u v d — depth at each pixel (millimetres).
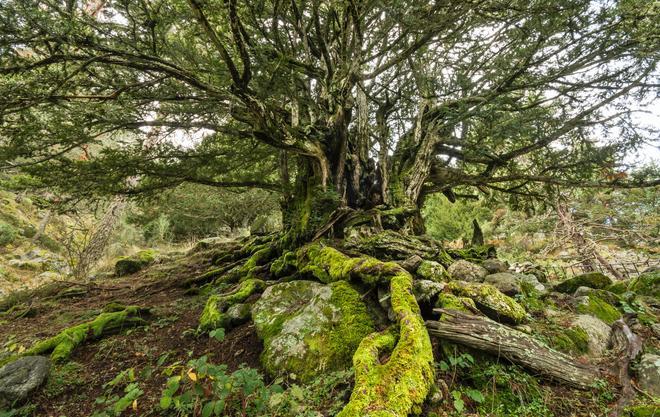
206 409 2232
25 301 7422
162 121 6047
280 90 6234
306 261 6020
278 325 4047
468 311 3568
